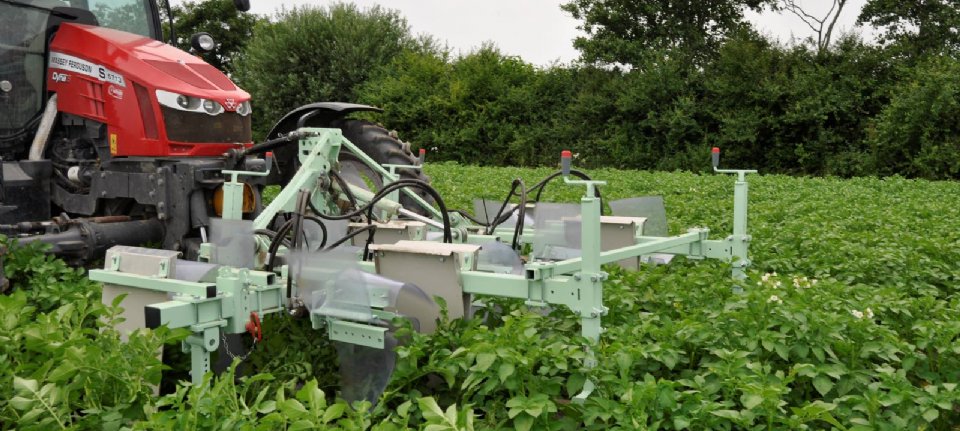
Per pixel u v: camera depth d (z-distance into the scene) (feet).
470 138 96.63
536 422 9.80
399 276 13.01
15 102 18.19
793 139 85.87
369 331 11.43
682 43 101.30
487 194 36.04
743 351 11.34
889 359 12.22
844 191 45.93
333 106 18.97
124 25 20.11
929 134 73.15
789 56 87.30
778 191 47.06
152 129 17.10
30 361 11.02
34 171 17.78
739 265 16.71
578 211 14.26
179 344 12.41
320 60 113.50
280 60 113.50
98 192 17.52
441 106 99.81
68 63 18.21
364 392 11.49
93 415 9.72
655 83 90.43
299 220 12.60
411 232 16.38
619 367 11.01
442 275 12.52
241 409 9.79
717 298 15.12
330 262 11.76
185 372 12.50
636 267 17.35
